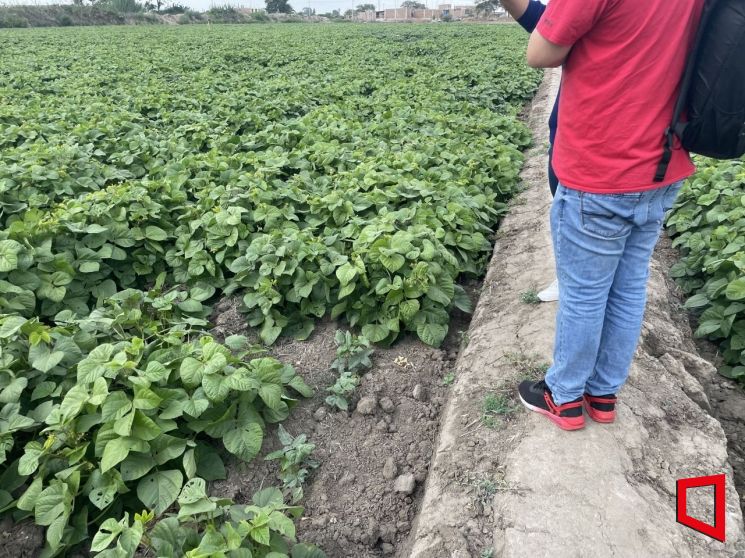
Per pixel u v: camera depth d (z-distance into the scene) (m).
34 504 2.74
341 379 3.77
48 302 4.50
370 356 4.19
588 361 2.78
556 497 2.69
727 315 4.29
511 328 4.05
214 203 5.80
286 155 7.09
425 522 2.69
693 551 2.46
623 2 2.11
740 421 3.74
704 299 4.62
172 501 2.85
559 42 2.24
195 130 8.56
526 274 4.85
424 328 4.23
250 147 7.97
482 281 5.34
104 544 2.37
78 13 46.28
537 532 2.54
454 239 5.27
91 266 4.77
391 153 7.33
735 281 4.14
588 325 2.65
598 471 2.79
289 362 4.13
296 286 4.48
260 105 10.32
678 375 3.63
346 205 5.53
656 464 2.90
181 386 3.34
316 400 3.75
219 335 4.47
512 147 8.14
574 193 2.46
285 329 4.54
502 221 6.34
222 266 5.22
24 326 3.51
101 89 12.05
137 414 2.91
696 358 3.99
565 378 2.87
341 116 9.59
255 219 5.35
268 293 4.47
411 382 3.94
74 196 6.21
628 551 2.44
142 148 7.51
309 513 3.02
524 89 13.42
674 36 2.14
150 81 12.96
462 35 28.45
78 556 2.79
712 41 2.06
